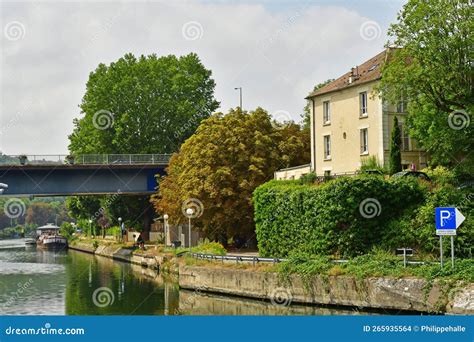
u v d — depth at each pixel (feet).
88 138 264.93
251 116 192.34
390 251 118.42
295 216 133.80
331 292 107.96
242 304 118.93
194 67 284.20
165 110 265.13
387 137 163.22
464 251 111.34
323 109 184.55
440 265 95.76
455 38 114.21
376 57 180.45
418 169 163.94
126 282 161.68
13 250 357.61
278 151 193.67
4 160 195.83
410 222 117.91
